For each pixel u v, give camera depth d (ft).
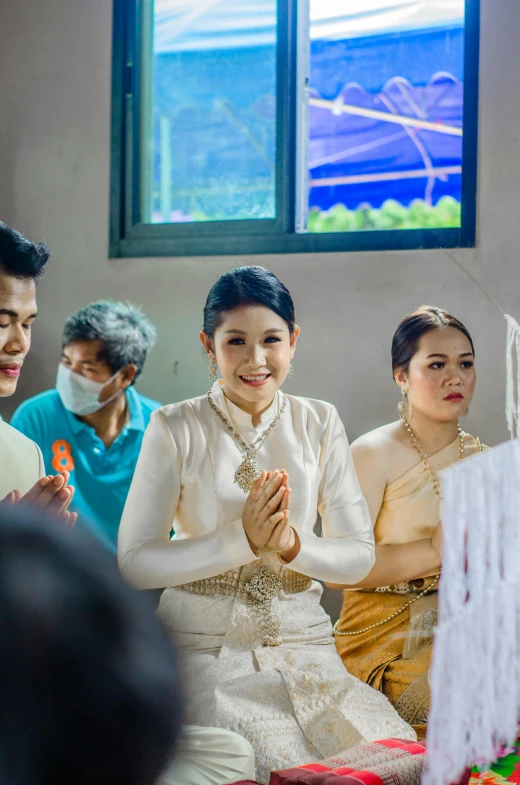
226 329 7.39
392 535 8.84
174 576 6.97
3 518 1.14
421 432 9.00
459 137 11.38
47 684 1.09
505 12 10.88
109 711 1.11
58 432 10.89
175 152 12.67
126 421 11.13
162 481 7.37
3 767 1.07
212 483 7.38
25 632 1.08
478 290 11.02
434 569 8.59
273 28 12.12
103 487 10.82
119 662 1.13
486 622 3.63
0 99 13.35
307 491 7.49
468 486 3.64
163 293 12.54
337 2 11.89
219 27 12.38
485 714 3.64
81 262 13.01
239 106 12.32
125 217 12.85
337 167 12.00
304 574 7.18
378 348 11.45
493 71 10.94
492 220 10.98
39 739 1.08
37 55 13.16
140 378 12.62
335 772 5.02
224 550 6.86
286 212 12.00
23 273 6.87
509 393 9.97
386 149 11.75
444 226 11.48
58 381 11.10
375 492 8.84
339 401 11.60
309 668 6.91
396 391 11.37
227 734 5.71
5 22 13.30
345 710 6.59
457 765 3.59
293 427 7.72
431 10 11.45
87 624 1.11
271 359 7.39
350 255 11.57
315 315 11.74
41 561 1.11
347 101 11.91
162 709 1.15
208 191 12.52
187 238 12.48
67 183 13.05
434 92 11.49
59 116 13.07
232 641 7.02
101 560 1.17
